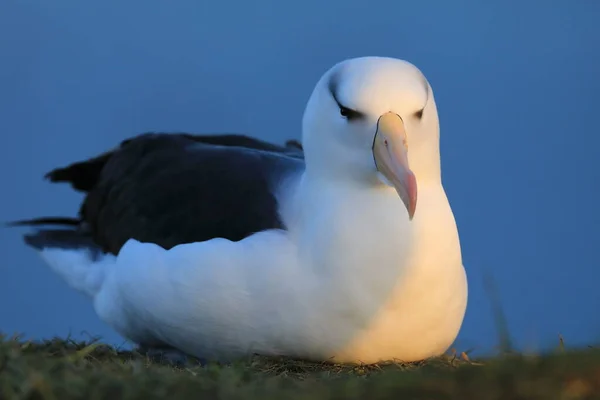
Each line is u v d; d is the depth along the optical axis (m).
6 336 9.15
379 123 9.73
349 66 10.16
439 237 9.96
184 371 8.46
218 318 10.30
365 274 9.82
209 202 11.00
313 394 7.19
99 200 13.00
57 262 13.19
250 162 11.33
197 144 12.44
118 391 7.26
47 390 7.07
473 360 9.51
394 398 7.07
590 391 7.07
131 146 12.96
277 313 10.05
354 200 9.96
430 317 9.98
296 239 10.13
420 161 10.03
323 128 10.12
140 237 11.45
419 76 10.10
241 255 10.15
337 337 9.99
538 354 7.82
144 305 10.94
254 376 8.44
